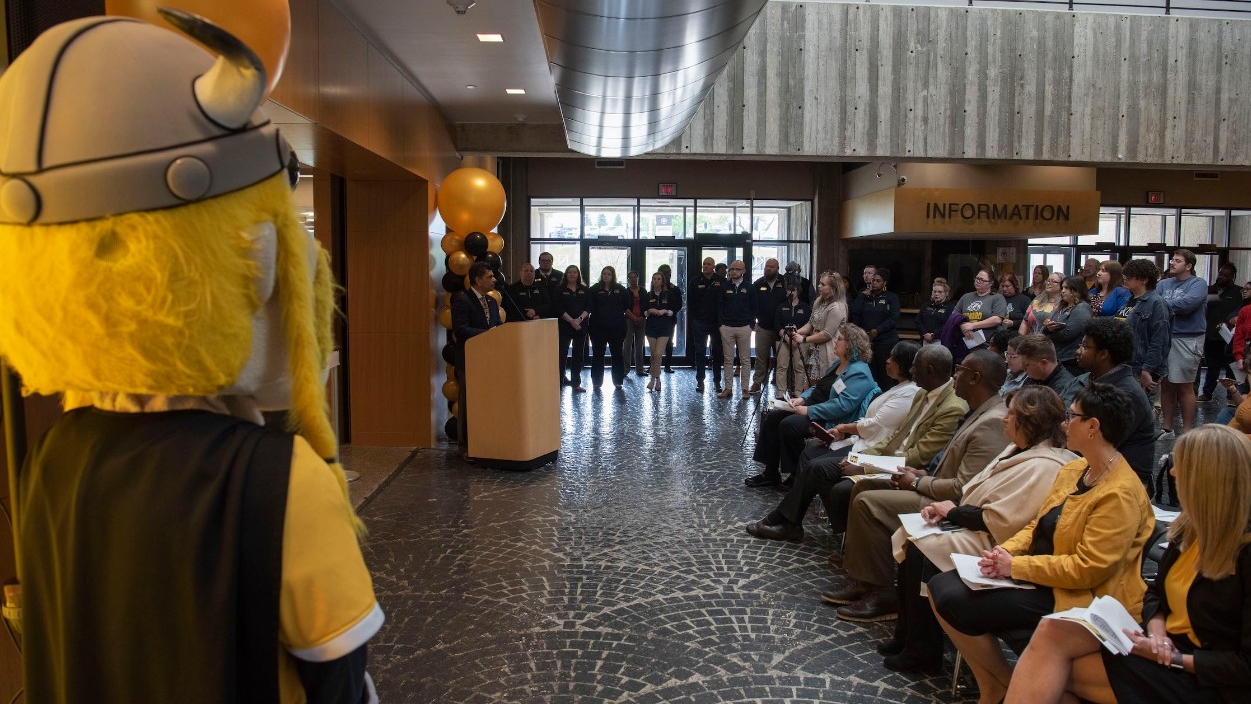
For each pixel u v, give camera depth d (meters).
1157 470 6.02
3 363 1.06
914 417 4.29
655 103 5.52
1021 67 8.98
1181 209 14.17
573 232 13.93
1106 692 2.14
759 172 13.95
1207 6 9.27
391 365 7.15
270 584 0.83
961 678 3.02
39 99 0.80
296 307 0.91
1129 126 9.15
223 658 0.81
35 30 1.23
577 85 4.96
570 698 2.86
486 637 3.34
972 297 8.30
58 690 0.90
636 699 2.86
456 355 6.77
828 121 8.78
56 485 0.90
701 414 8.94
